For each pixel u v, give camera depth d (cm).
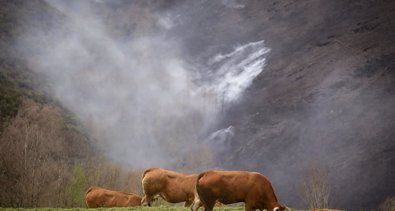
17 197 4634
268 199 1427
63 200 4541
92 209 1903
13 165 5078
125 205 2292
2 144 5559
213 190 1439
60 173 5094
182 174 2102
